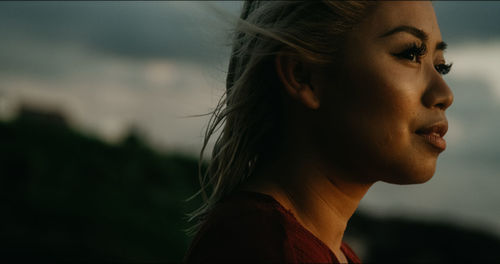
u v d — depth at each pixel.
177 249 12.95
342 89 1.14
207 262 1.00
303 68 1.18
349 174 1.18
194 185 18.44
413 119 1.11
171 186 17.31
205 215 1.45
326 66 1.16
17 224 11.20
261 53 1.23
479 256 24.95
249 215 1.05
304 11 1.18
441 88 1.12
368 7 1.14
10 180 13.39
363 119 1.11
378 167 1.13
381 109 1.10
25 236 10.55
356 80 1.12
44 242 10.50
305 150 1.20
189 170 19.38
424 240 26.03
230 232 1.02
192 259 1.07
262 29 1.21
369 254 24.77
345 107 1.13
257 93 1.28
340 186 1.20
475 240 25.64
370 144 1.11
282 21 1.21
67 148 16.23
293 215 1.11
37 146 15.48
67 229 11.73
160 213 14.93
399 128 1.10
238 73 1.36
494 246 25.53
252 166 1.37
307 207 1.19
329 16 1.15
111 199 14.40
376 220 26.81
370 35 1.13
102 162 16.36
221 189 1.39
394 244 24.78
